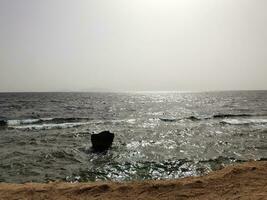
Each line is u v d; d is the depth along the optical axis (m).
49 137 21.86
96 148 17.06
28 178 11.38
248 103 72.25
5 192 7.59
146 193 7.34
